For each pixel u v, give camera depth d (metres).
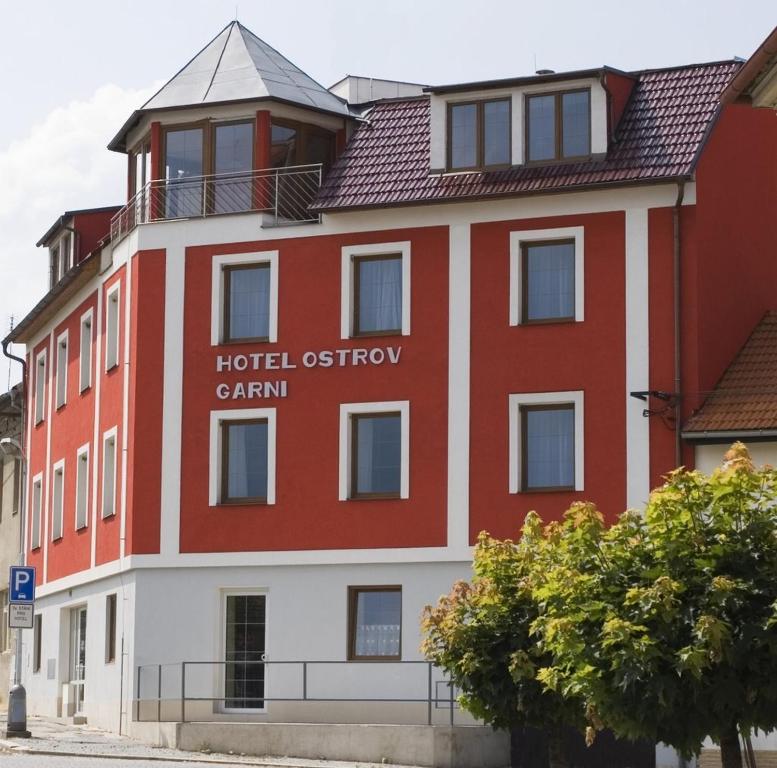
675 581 16.00
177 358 32.72
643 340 29.80
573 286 30.38
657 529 16.44
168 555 32.28
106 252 35.84
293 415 31.77
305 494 31.48
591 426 29.88
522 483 30.22
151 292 33.09
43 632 40.03
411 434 30.94
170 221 33.09
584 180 30.00
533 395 30.27
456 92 31.33
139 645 32.25
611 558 16.69
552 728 20.88
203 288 32.69
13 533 46.28
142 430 32.84
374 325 31.61
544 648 18.59
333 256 31.83
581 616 16.48
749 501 16.38
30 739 30.56
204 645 31.80
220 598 31.98
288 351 31.94
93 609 35.56
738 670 15.88
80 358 38.00
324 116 33.47
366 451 31.41
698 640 15.67
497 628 20.59
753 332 31.59
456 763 27.33
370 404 31.25
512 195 30.36
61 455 39.53
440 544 30.47
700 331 29.61
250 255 32.41
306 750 28.14
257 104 32.91
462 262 30.97
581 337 30.12
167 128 33.56
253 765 26.06
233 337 32.56
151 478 32.62
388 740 27.55
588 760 28.22
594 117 30.50
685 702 16.03
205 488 32.19
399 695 30.23
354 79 38.09
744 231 31.75
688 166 29.58
